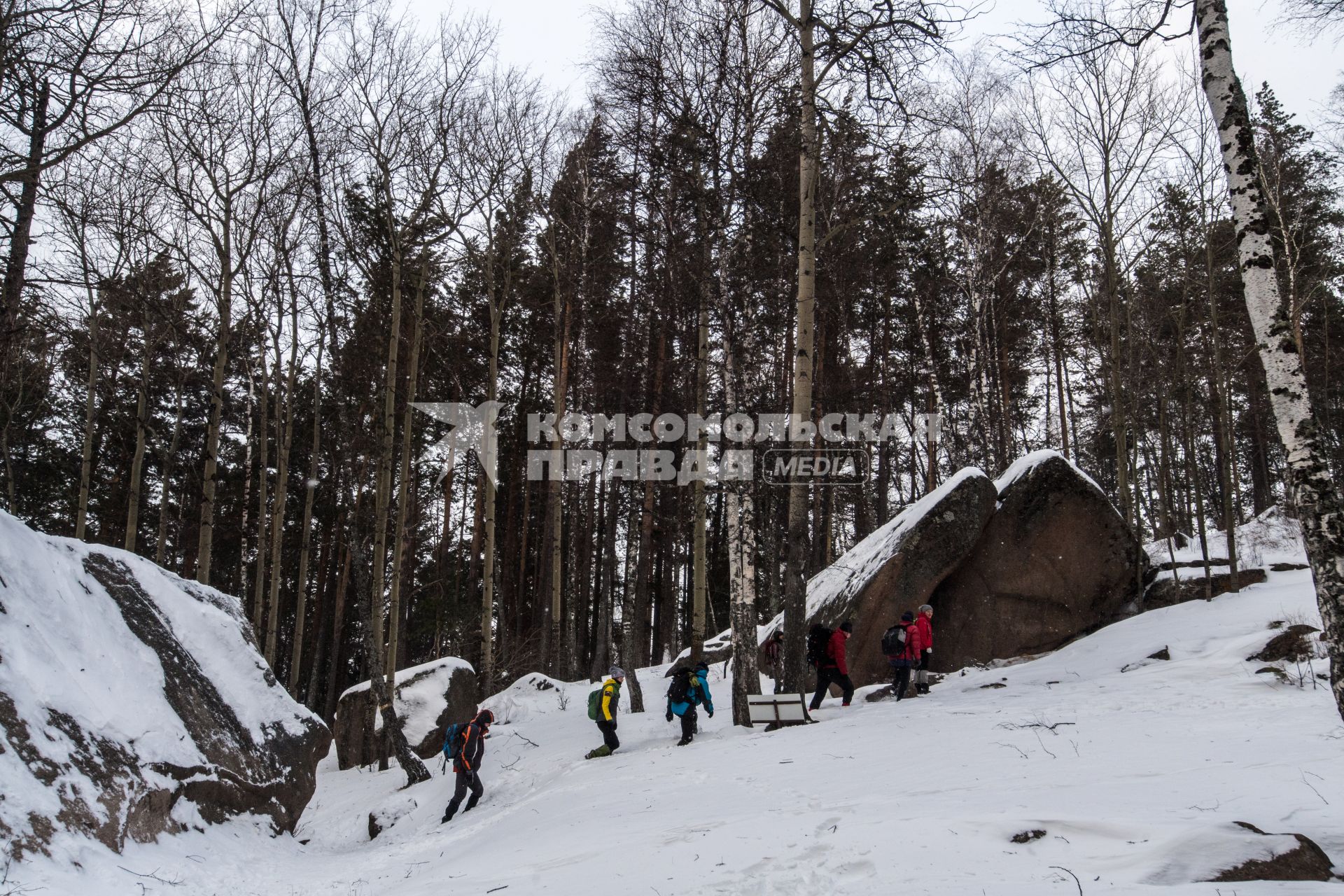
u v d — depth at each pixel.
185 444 27.28
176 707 8.52
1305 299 18.34
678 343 23.00
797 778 7.83
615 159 16.12
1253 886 3.84
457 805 10.71
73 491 25.45
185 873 6.86
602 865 5.70
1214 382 22.09
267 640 17.83
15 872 5.36
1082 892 3.94
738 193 13.53
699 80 13.80
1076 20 8.20
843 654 12.99
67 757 6.62
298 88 14.55
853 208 13.34
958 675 15.13
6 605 7.27
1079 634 16.44
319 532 30.84
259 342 17.66
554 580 20.94
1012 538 16.69
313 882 7.86
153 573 9.91
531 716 17.22
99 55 8.58
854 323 23.64
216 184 14.47
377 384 17.12
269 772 9.29
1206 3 7.03
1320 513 6.00
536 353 27.84
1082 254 25.33
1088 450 30.36
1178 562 18.19
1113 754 7.20
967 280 22.50
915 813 5.68
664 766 9.72
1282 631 11.98
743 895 4.71
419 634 26.75
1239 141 6.71
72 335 15.08
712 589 28.73
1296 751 6.62
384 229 14.98
